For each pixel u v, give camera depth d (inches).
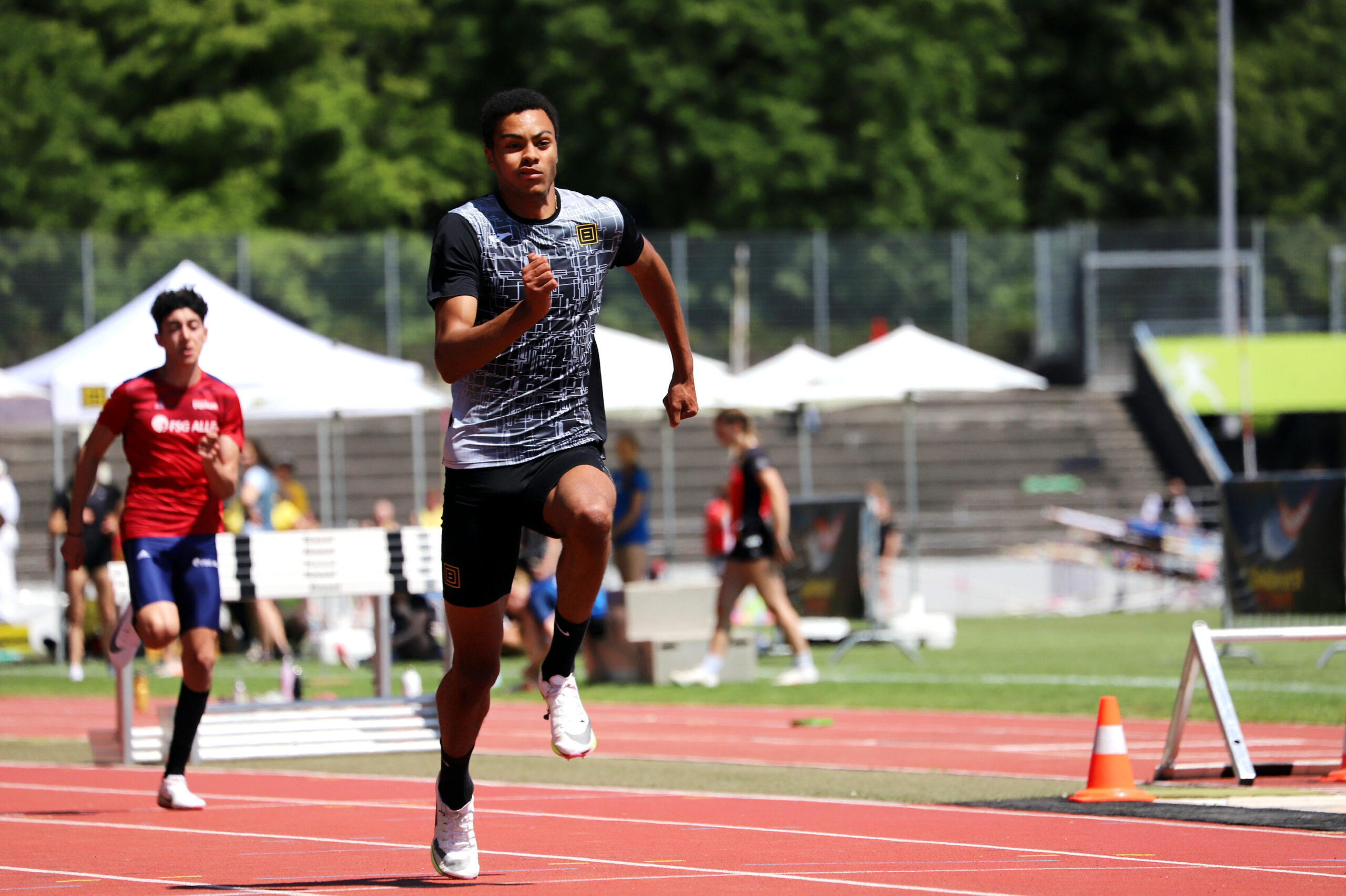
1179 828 517.0
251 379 1293.1
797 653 1224.2
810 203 3892.7
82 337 1499.8
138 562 604.1
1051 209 4421.8
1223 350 3024.1
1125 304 3159.5
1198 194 4441.4
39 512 2596.0
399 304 2800.2
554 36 3789.4
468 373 384.5
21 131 3531.0
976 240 3102.9
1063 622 2049.7
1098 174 4416.8
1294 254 3191.4
